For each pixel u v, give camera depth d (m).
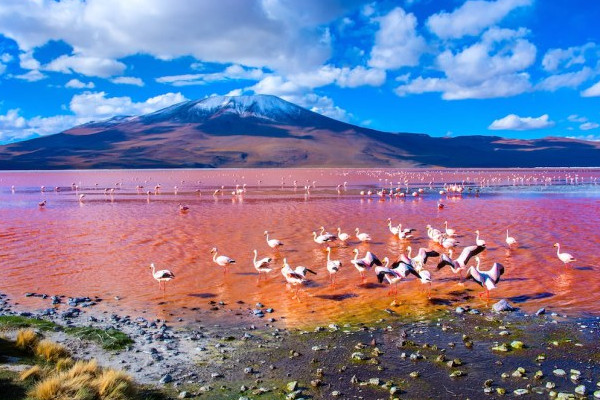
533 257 28.14
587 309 19.30
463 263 21.14
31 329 16.53
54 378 11.80
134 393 12.26
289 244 32.94
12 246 32.31
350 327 17.67
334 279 24.30
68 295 21.69
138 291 22.30
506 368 14.12
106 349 15.41
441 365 14.34
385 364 14.44
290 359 14.88
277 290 22.56
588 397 12.35
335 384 13.20
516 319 18.30
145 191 86.88
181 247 31.80
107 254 29.75
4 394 11.37
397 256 29.47
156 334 16.84
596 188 89.88
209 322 18.30
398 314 19.17
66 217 47.78
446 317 18.69
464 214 48.53
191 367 14.30
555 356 14.88
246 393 12.70
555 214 47.50
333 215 48.25
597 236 34.47
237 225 41.41
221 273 25.42
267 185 105.31
